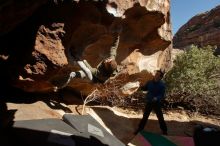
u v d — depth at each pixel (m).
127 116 8.72
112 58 4.84
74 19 5.14
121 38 6.77
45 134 4.51
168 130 8.49
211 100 11.73
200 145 5.00
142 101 10.61
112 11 5.39
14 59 4.94
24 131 4.39
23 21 4.75
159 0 6.57
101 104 8.63
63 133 4.73
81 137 4.90
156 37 7.29
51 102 6.18
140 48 7.46
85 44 5.67
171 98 11.75
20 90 5.74
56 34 5.03
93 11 5.24
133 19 6.43
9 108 5.06
